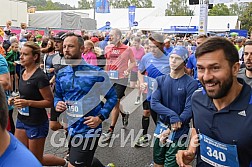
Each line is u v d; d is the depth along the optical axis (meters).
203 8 11.14
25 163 1.28
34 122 3.41
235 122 1.81
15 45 7.84
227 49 1.72
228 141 1.84
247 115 1.79
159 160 3.41
